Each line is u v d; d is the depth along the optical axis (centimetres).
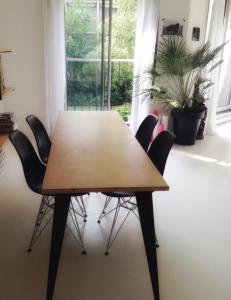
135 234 230
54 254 160
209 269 197
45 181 151
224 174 350
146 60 434
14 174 325
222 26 462
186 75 439
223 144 461
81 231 231
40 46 411
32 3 392
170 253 210
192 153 417
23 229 230
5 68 410
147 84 446
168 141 192
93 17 438
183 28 437
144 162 181
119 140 222
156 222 247
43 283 180
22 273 188
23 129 441
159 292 173
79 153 193
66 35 442
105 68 457
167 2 421
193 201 285
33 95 431
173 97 440
